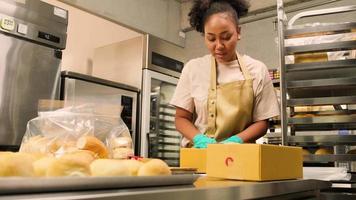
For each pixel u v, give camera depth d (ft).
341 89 5.11
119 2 11.93
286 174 2.78
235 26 4.31
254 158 2.54
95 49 10.60
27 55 6.86
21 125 6.65
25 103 6.75
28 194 1.32
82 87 7.71
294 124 4.95
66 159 1.70
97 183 1.52
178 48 10.25
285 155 2.81
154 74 9.30
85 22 10.66
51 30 7.30
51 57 7.30
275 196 2.40
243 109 4.33
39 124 2.93
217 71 4.66
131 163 1.95
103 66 10.21
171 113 9.80
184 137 4.58
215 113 4.41
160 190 1.60
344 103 4.71
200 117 4.55
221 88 4.47
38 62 7.05
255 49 12.67
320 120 4.77
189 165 3.26
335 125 5.38
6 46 6.53
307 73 4.99
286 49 4.99
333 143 4.70
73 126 2.90
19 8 6.73
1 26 6.41
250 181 2.51
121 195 1.38
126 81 9.45
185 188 1.74
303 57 5.06
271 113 4.47
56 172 1.64
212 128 4.38
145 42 9.23
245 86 4.42
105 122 3.08
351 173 4.27
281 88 4.93
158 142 9.25
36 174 1.64
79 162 1.72
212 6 4.38
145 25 12.96
